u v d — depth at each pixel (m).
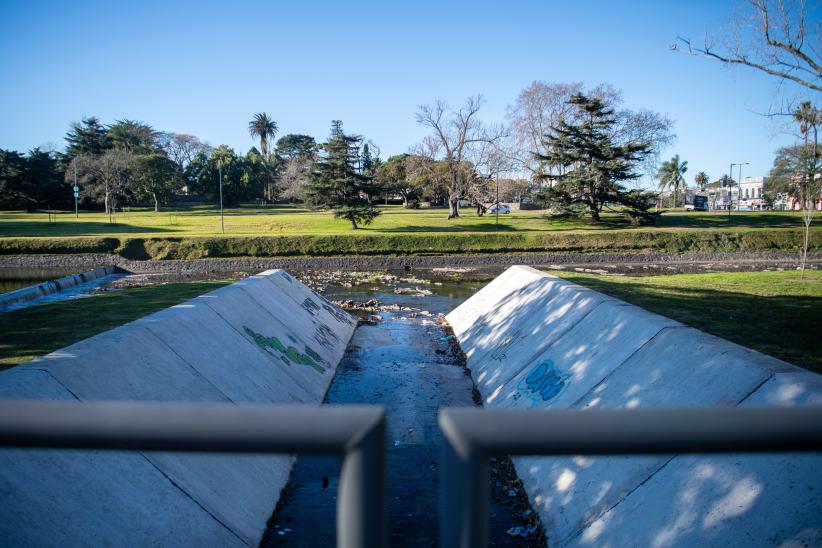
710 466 6.00
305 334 15.09
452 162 60.62
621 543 6.19
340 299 26.23
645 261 40.66
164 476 6.81
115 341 8.48
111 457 6.48
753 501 5.37
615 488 6.82
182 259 38.81
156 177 76.62
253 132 125.88
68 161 82.00
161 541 6.07
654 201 65.75
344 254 41.41
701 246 42.53
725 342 7.84
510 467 9.20
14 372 6.81
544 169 57.69
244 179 91.25
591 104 51.19
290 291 17.50
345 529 0.98
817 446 1.00
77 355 7.64
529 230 50.00
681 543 5.62
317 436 0.97
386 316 22.05
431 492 8.54
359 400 12.43
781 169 59.62
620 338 9.62
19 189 74.31
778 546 4.89
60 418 0.99
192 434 0.98
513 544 7.21
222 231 47.56
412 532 7.55
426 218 60.88
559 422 0.99
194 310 11.27
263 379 11.11
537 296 14.54
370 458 0.96
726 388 6.81
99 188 70.94
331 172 49.50
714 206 99.38
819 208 70.88
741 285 21.09
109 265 37.69
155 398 8.21
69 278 29.64
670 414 1.01
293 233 45.78
